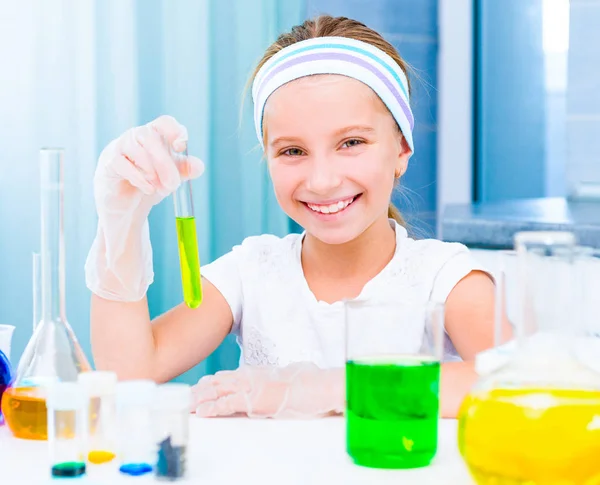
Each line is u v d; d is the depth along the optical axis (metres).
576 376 0.63
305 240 1.40
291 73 1.19
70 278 1.97
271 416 0.90
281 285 1.38
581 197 2.42
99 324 1.18
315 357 1.35
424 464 0.71
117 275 1.15
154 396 0.68
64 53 1.96
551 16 2.67
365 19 2.69
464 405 0.65
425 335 0.73
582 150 2.41
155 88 2.06
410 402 0.70
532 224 1.70
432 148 2.83
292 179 1.21
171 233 2.04
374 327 0.73
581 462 0.60
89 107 1.97
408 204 2.72
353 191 1.20
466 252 1.37
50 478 0.69
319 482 0.67
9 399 0.83
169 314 1.32
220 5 2.12
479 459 0.62
